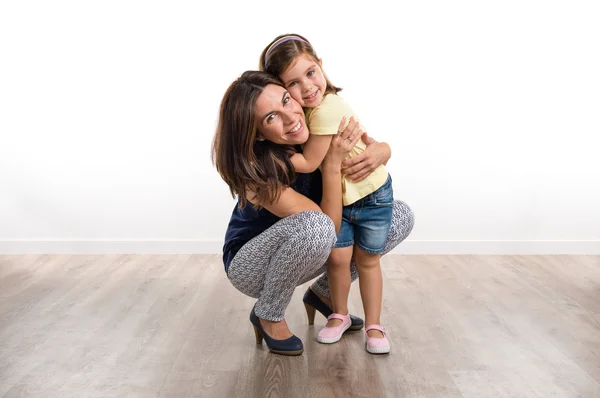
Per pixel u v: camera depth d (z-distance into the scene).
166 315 2.99
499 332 2.74
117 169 4.27
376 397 2.13
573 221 4.28
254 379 2.27
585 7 4.11
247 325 2.85
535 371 2.34
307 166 2.28
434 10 4.15
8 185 4.26
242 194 2.30
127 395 2.16
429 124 4.22
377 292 2.55
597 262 4.03
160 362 2.43
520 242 4.27
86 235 4.31
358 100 4.21
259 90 2.17
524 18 4.14
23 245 4.29
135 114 4.23
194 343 2.62
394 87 4.20
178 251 4.31
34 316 2.97
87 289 3.43
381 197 2.45
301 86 2.26
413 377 2.28
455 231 4.29
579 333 2.74
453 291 3.37
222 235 4.32
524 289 3.41
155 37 4.17
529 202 4.27
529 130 4.21
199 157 4.26
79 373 2.33
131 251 4.30
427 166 4.25
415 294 3.31
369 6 4.15
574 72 4.16
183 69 4.19
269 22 4.18
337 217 2.39
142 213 4.31
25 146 4.24
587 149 4.21
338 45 4.18
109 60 4.19
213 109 4.22
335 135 2.28
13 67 4.18
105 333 2.75
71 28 4.16
